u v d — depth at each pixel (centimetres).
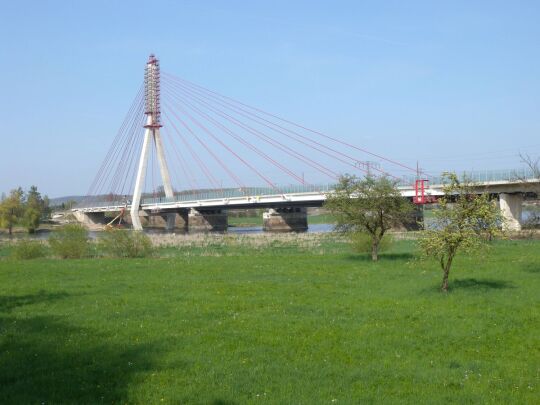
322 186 9225
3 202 12006
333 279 2988
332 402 1175
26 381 1294
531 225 5116
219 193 11088
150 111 11419
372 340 1664
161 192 14725
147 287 2719
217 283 2842
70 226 4853
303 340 1656
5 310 2131
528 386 1288
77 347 1572
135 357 1478
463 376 1359
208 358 1471
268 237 7762
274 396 1209
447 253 2511
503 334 1736
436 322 1884
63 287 2736
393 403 1175
